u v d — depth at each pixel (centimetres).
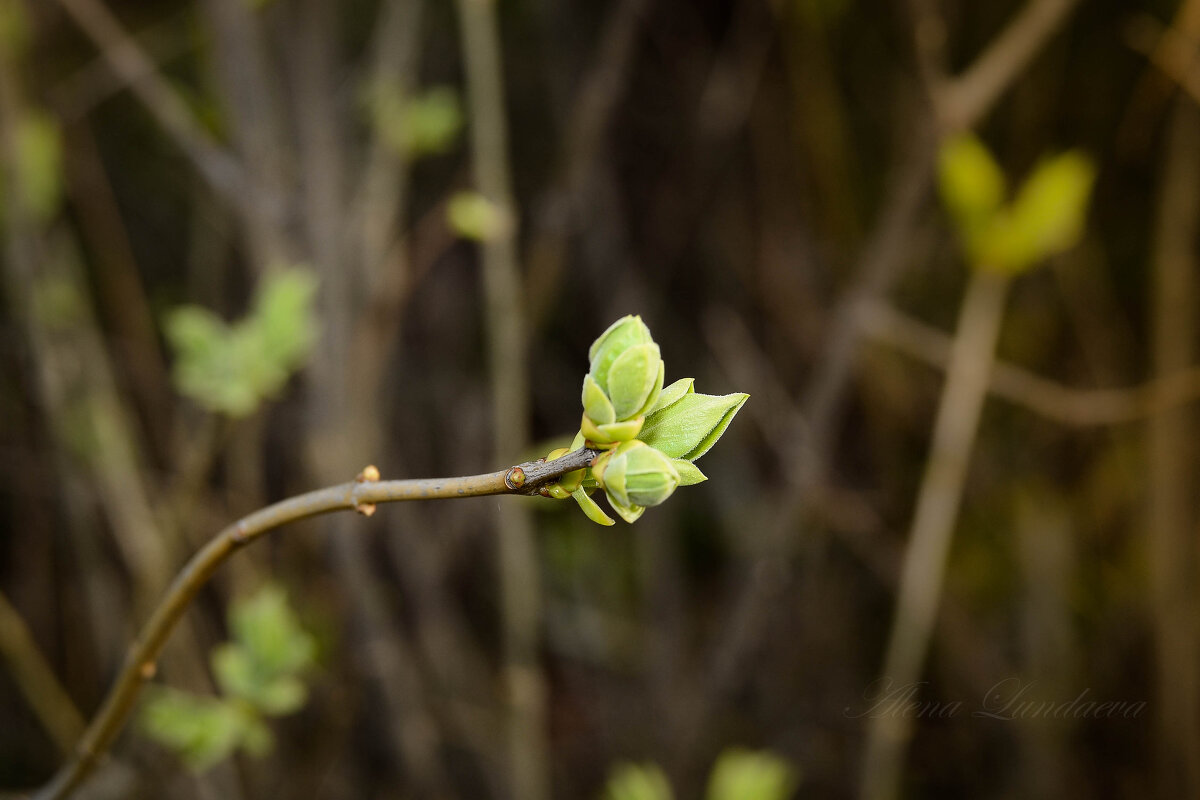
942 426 60
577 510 89
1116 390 84
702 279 93
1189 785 78
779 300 86
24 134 63
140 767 61
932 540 60
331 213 61
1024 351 87
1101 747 84
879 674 87
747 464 91
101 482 65
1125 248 84
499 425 57
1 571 82
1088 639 87
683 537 97
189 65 87
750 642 72
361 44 82
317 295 60
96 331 68
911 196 58
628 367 31
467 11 54
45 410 67
